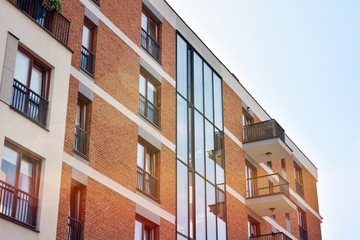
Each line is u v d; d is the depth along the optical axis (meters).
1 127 17.02
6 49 17.72
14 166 17.48
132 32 25.52
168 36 28.19
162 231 24.00
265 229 33.09
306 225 39.50
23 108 18.20
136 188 23.19
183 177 26.38
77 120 21.59
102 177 21.50
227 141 31.09
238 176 31.33
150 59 26.27
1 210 16.73
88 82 22.08
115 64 23.84
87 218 20.30
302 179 41.03
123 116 23.44
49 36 19.56
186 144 27.28
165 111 26.36
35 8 19.94
